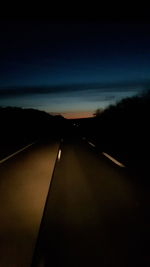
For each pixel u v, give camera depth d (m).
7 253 2.92
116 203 4.57
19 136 28.28
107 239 3.19
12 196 5.18
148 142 13.99
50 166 8.79
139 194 5.12
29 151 13.66
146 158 9.55
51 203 4.65
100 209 4.27
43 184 6.18
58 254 2.86
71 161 9.80
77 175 7.16
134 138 16.88
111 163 9.01
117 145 14.80
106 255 2.83
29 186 6.01
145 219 3.80
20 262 2.73
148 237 3.23
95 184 6.05
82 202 4.66
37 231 3.46
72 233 3.37
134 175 6.95
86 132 32.84
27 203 4.68
